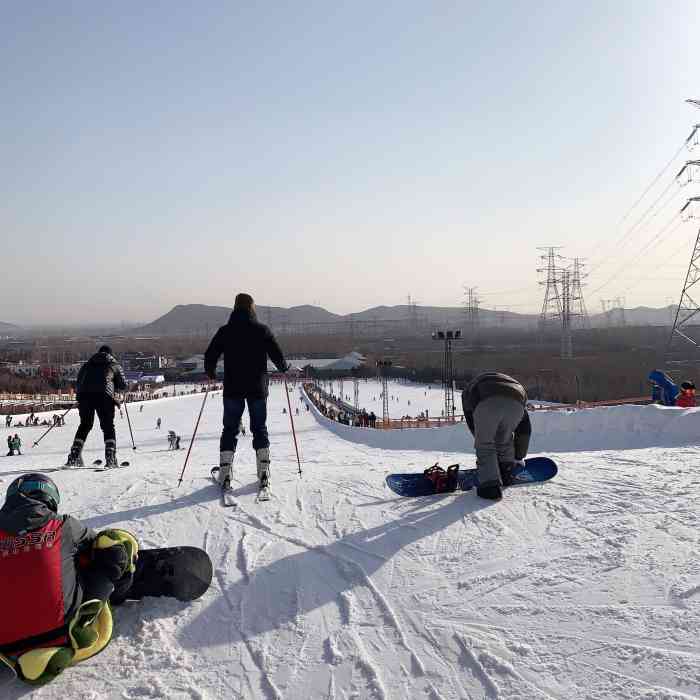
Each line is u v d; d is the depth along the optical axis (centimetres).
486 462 478
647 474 528
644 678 222
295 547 399
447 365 3675
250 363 536
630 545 352
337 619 299
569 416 1157
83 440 866
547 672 234
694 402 1201
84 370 863
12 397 7369
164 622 302
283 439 3425
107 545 282
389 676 244
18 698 240
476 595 310
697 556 326
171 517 471
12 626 245
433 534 404
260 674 254
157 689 244
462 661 250
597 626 265
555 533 387
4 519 253
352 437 3055
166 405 7169
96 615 265
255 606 318
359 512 465
